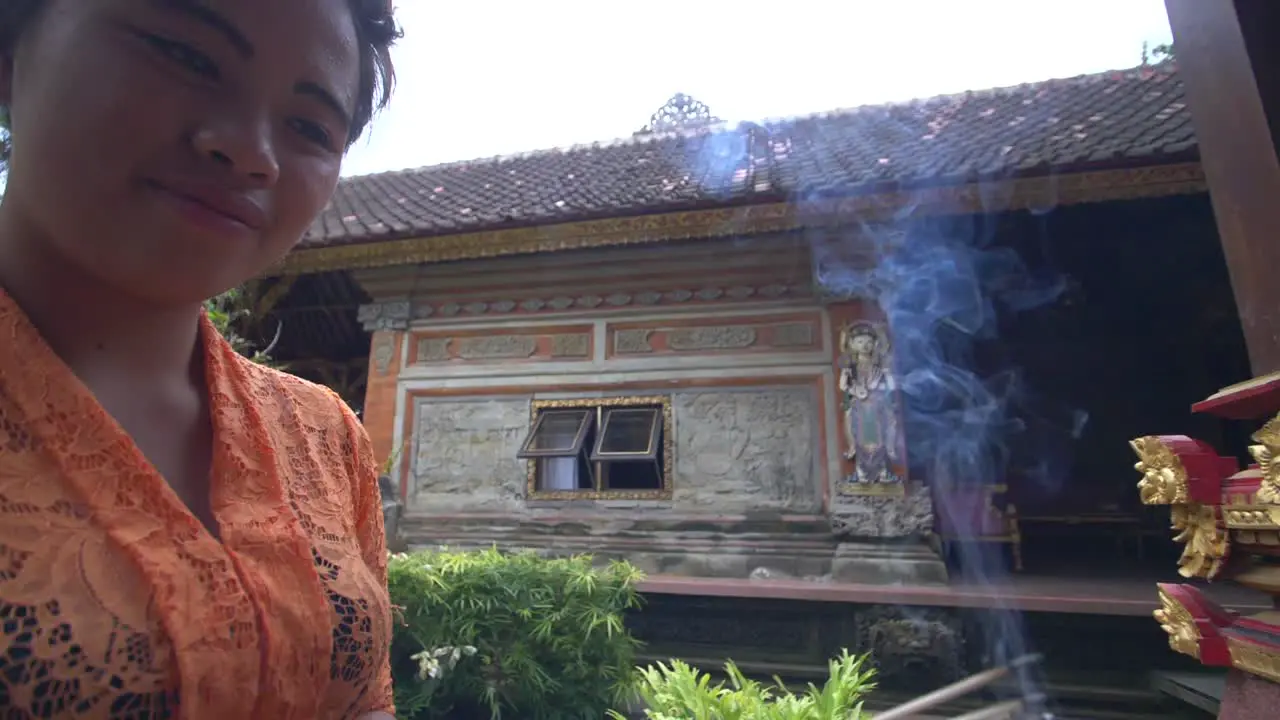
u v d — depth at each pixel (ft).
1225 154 9.00
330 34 3.65
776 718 10.65
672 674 12.09
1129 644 20.95
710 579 24.91
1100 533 37.40
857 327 26.32
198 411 3.98
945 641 21.49
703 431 27.84
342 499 4.50
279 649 3.28
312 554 3.78
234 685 3.03
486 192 35.09
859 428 25.46
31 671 2.55
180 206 3.08
